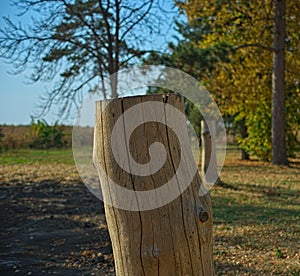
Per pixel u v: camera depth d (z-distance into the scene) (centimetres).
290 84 1848
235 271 499
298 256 552
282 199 1005
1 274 538
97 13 1270
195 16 1658
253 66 1791
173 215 172
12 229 796
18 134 2562
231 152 2416
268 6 1642
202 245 177
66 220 859
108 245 662
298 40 1767
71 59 1346
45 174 1598
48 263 579
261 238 652
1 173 1639
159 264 171
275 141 1712
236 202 971
